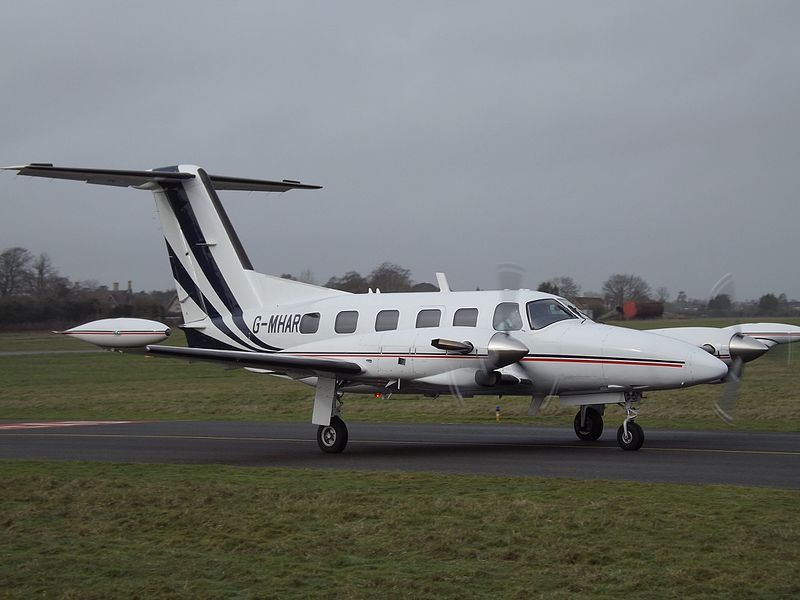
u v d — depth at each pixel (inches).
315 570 323.0
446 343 603.2
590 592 293.6
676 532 358.6
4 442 734.5
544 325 644.7
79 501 452.1
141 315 2930.6
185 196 800.9
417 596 292.8
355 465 571.8
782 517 375.2
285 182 822.5
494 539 356.8
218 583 310.8
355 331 707.4
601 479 483.5
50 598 299.7
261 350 763.4
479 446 662.5
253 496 451.5
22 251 3353.8
